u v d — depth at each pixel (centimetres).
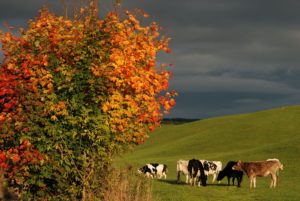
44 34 1522
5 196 1581
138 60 1581
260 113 9644
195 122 10544
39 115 1445
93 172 1529
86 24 1569
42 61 1462
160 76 1619
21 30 1561
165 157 7056
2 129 1416
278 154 5797
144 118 1573
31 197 1527
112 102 1466
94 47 1492
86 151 1509
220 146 7800
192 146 7975
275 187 3189
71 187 1495
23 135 1421
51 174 1473
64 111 1431
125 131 1535
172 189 2789
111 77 1463
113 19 1563
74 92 1473
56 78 1470
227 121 9575
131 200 1598
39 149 1448
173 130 10112
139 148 9075
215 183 3553
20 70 1478
